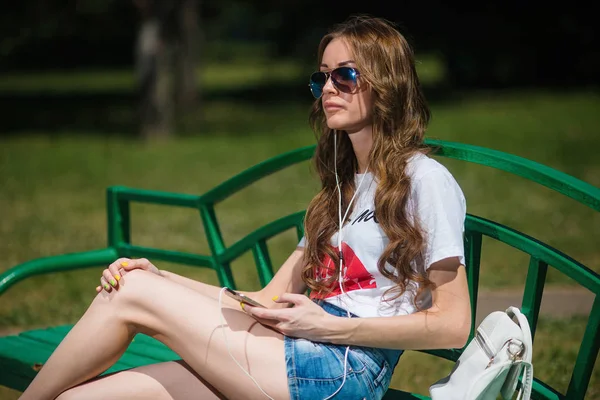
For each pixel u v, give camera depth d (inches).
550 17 2073.1
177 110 1771.7
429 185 210.8
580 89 2022.6
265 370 206.1
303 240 248.5
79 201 888.9
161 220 779.4
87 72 3400.6
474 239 229.8
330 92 227.0
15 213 828.6
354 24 228.8
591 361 203.5
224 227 733.3
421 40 2210.9
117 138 1454.2
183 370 217.3
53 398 217.9
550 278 514.3
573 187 202.2
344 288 222.4
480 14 2127.2
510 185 880.9
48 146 1359.5
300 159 273.1
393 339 202.7
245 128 1540.4
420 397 229.9
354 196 228.2
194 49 1782.7
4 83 2871.6
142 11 1421.0
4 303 519.5
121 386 212.4
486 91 2064.5
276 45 2598.4
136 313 216.2
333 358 206.8
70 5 2465.6
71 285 559.5
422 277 207.6
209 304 214.8
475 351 200.1
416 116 225.8
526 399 196.4
